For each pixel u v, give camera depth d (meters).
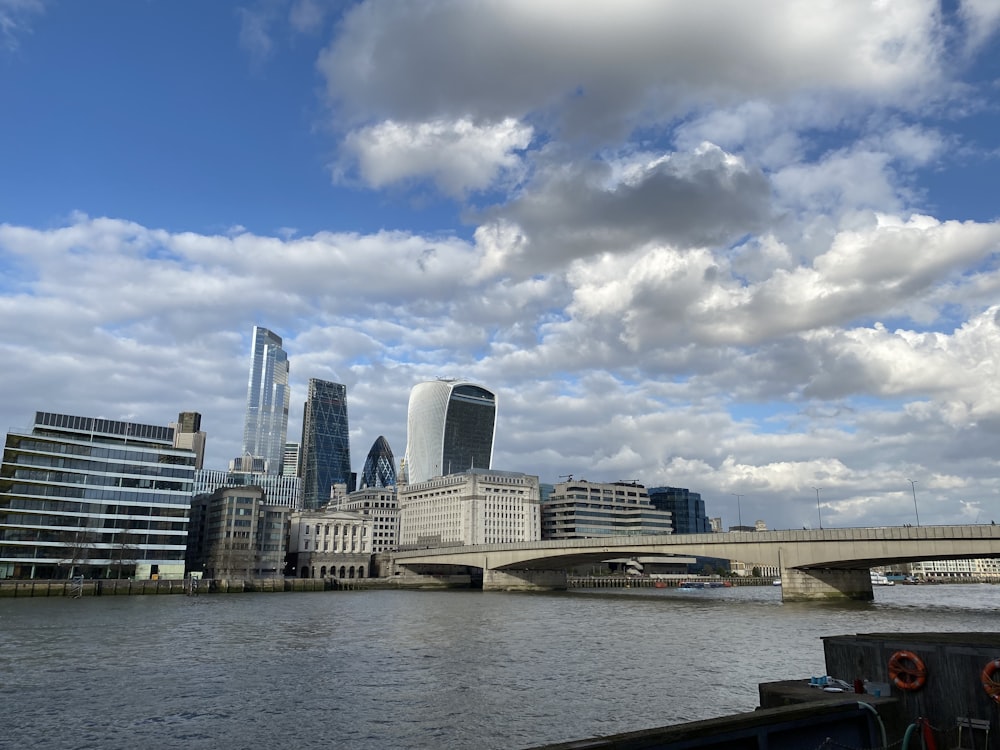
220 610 128.00
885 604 143.25
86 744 37.78
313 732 39.47
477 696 47.75
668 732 15.74
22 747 37.31
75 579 182.12
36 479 191.25
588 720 41.09
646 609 130.75
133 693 49.75
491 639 79.75
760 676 54.03
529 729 39.41
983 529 125.31
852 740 19.83
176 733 39.59
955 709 20.77
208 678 55.25
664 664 60.16
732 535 158.88
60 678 55.59
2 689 51.31
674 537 171.88
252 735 39.03
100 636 83.50
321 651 70.00
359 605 145.75
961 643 21.55
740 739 17.09
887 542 135.38
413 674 56.38
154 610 127.25
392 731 39.41
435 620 106.12
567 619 107.38
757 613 117.25
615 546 187.25
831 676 24.89
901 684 21.86
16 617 110.06
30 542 187.00
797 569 149.62
